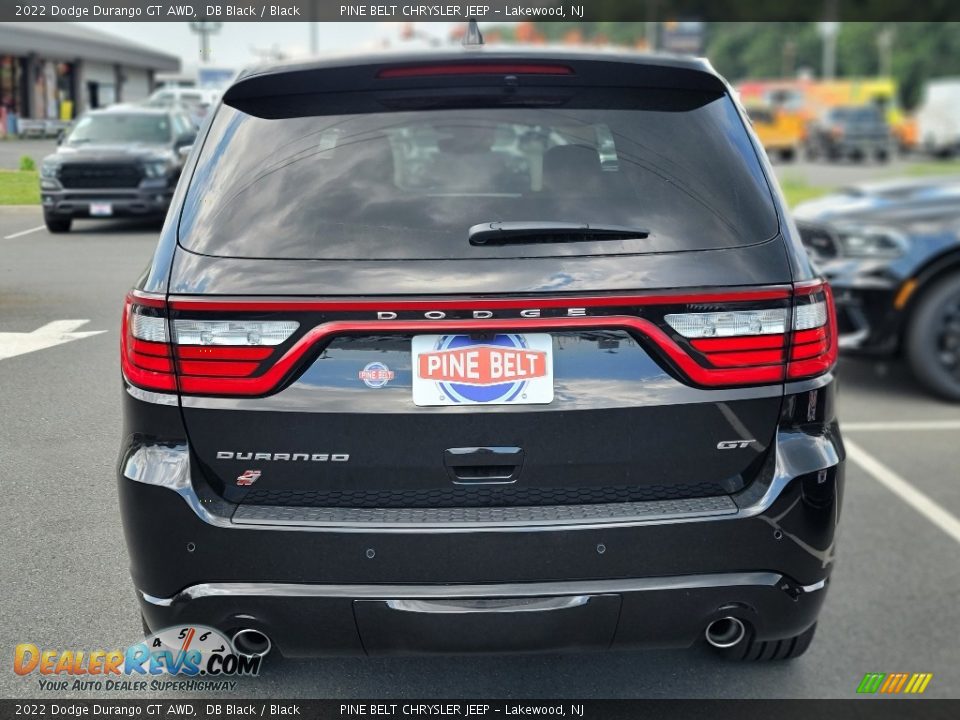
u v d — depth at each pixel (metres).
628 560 1.91
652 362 1.90
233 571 1.90
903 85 65.25
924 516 3.65
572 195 1.97
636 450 1.91
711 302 1.90
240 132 2.08
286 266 1.87
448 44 2.37
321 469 1.89
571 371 1.88
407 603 1.90
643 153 2.04
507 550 1.88
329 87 2.13
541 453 1.89
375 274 1.85
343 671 2.37
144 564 1.95
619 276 1.87
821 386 2.00
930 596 3.01
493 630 1.91
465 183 2.01
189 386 1.89
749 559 1.96
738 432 1.95
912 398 5.28
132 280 2.47
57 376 2.46
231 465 1.90
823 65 71.62
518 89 2.12
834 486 2.02
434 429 1.87
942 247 5.06
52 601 2.28
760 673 2.46
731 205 1.99
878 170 25.12
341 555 1.88
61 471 2.39
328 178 1.99
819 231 5.45
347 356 1.87
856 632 2.78
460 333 1.86
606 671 2.43
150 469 1.91
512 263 1.87
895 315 5.17
